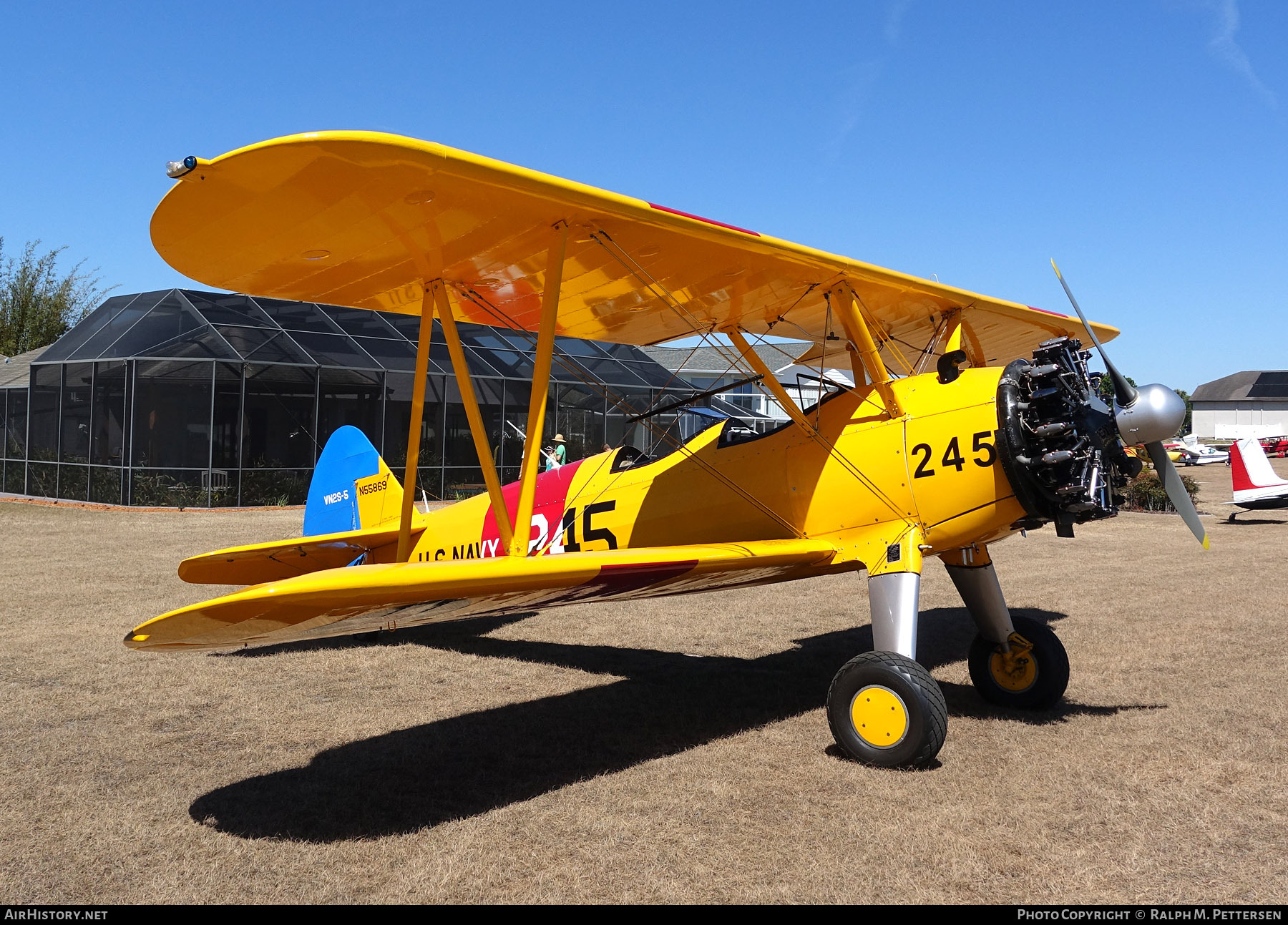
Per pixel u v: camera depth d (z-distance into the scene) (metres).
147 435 16.92
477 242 4.30
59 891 2.93
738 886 2.92
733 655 6.48
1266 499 15.78
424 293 5.00
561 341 20.88
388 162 3.33
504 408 19.92
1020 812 3.50
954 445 4.58
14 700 5.09
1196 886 2.89
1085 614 7.65
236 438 17.00
